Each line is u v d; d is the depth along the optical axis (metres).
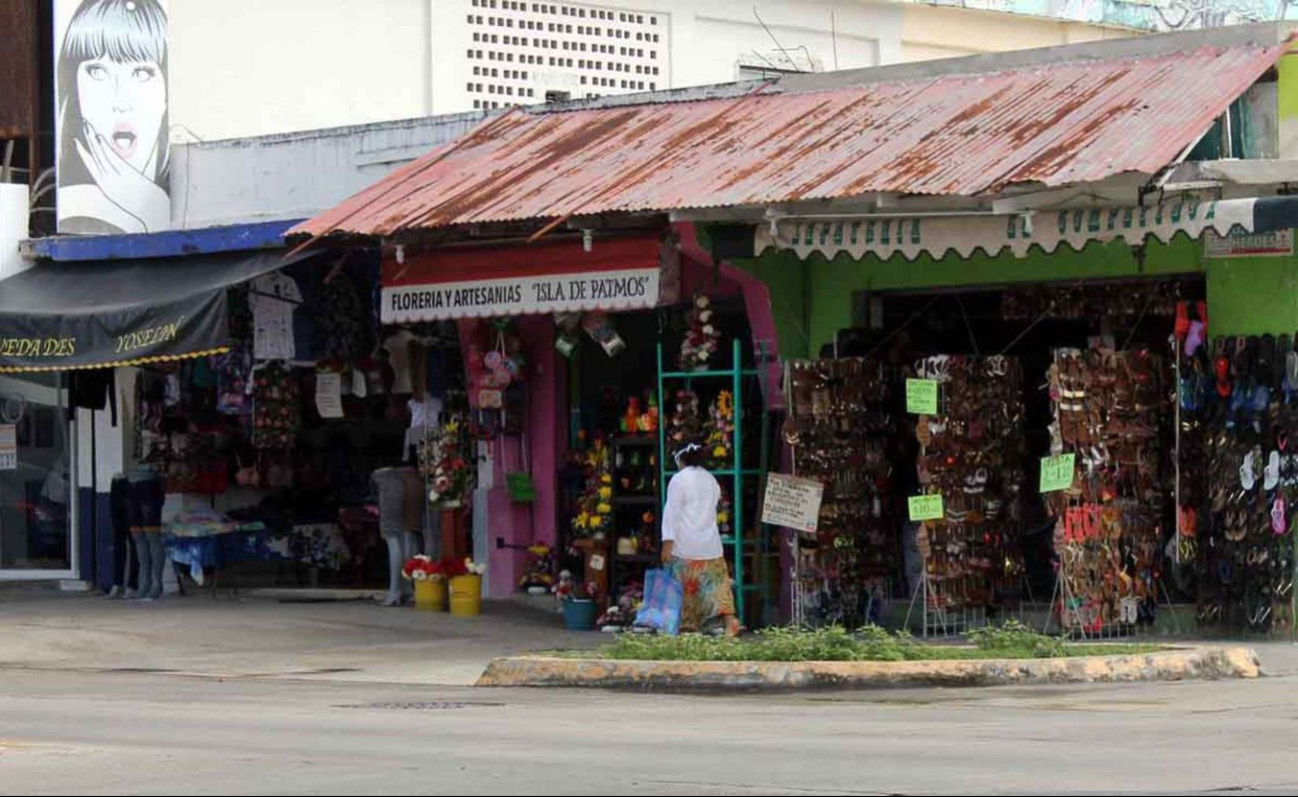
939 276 21.36
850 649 17.00
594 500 22.88
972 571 20.48
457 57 31.02
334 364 25.20
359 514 26.42
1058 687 16.41
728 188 20.02
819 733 13.23
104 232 27.80
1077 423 19.55
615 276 21.44
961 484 20.41
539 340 24.17
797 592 20.91
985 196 18.25
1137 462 19.88
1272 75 19.38
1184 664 17.09
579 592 22.88
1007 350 21.72
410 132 25.66
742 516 21.75
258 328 25.14
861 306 21.89
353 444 26.64
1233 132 19.50
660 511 22.17
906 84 21.88
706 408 22.16
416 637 22.02
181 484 26.05
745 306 22.69
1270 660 18.05
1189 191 17.91
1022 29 36.69
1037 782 10.66
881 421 21.59
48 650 21.03
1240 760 11.71
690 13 32.81
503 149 23.75
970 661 16.67
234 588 26.95
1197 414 19.55
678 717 14.51
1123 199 18.11
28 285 25.89
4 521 28.12
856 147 20.27
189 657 20.55
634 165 21.77
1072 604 19.52
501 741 12.84
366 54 30.41
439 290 22.91
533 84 31.42
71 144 27.72
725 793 10.21
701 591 20.48
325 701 16.23
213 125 29.02
